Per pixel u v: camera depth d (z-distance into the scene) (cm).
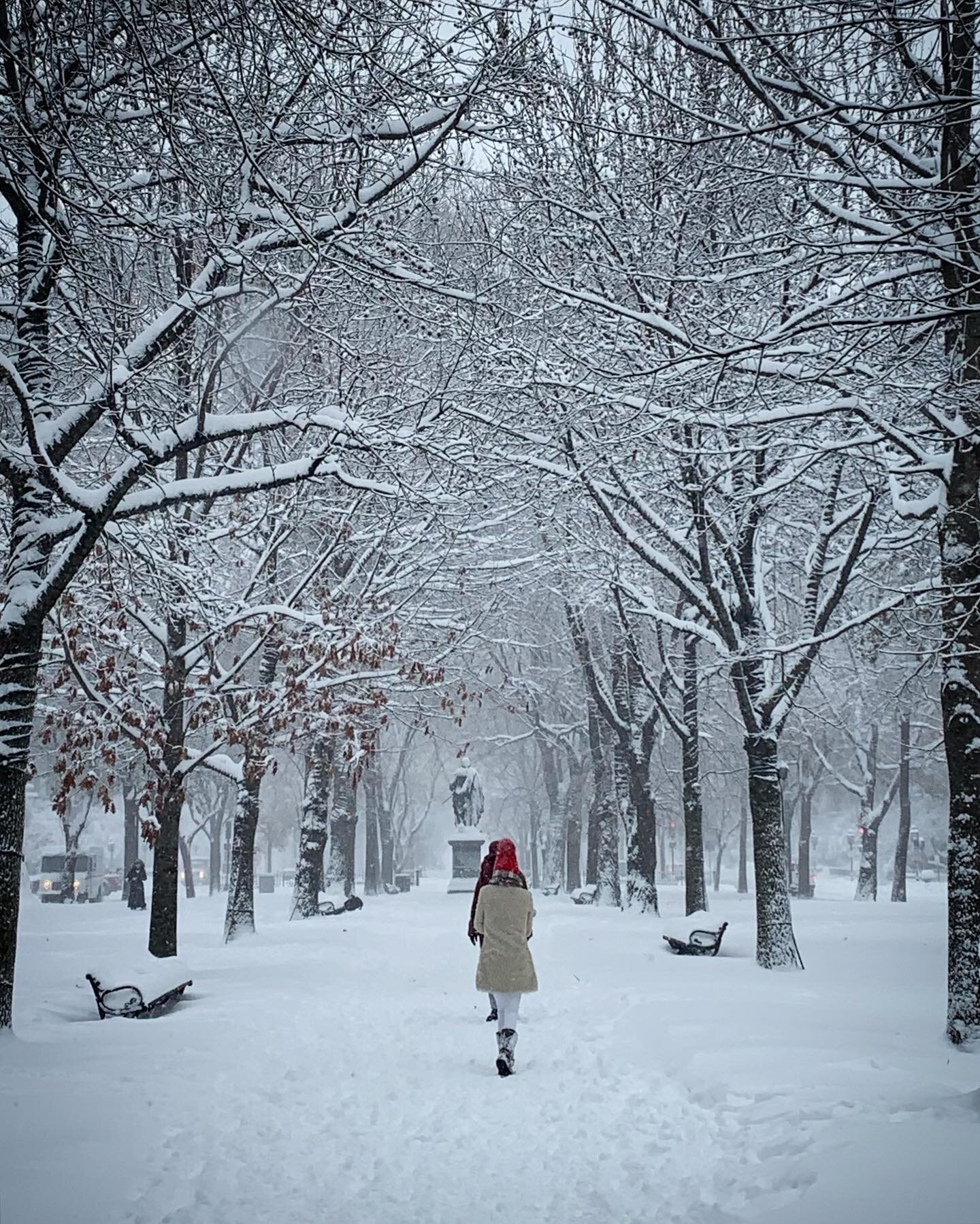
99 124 917
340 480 1129
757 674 1645
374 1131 709
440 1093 820
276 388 1473
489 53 930
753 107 1120
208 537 1515
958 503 1023
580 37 1197
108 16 849
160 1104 749
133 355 1010
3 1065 839
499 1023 902
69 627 1420
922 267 942
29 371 1017
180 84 869
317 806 2566
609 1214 545
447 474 1428
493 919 914
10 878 938
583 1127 715
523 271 1231
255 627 1570
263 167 1005
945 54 869
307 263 1110
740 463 1212
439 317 1206
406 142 1061
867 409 1055
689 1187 577
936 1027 1030
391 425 1236
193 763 1520
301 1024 1120
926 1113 660
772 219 1206
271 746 1777
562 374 1310
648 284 1262
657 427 1189
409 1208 558
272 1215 544
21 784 948
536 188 1266
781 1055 883
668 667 2408
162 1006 1198
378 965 1667
